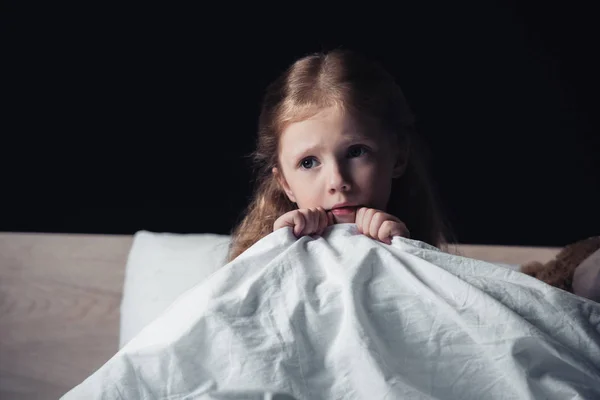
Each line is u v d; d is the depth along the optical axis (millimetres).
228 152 2225
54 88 2186
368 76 1096
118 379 789
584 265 1066
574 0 2189
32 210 2199
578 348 790
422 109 2248
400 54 2236
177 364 787
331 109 1001
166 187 2225
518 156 2248
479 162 2258
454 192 2262
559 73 2219
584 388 750
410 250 893
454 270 876
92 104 2197
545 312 806
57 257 1517
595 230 2248
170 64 2203
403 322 809
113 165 2211
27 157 2193
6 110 2182
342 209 1001
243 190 2225
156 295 1409
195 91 2211
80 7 2176
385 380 735
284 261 868
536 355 772
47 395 1462
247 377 763
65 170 2201
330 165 997
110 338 1488
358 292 822
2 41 2168
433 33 2227
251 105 2219
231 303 824
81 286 1508
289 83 1088
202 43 2201
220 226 2227
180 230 2225
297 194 1031
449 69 2236
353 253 883
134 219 2219
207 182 2225
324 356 786
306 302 821
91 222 2211
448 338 791
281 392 748
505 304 811
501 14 2207
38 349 1481
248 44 2209
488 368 770
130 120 2207
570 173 2246
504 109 2238
